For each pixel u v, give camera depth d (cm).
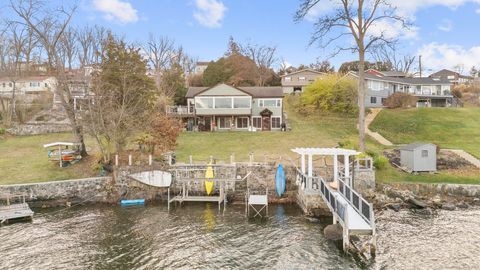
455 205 2338
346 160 2284
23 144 3744
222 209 2369
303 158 2427
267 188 2622
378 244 1714
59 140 3919
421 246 1681
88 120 3047
